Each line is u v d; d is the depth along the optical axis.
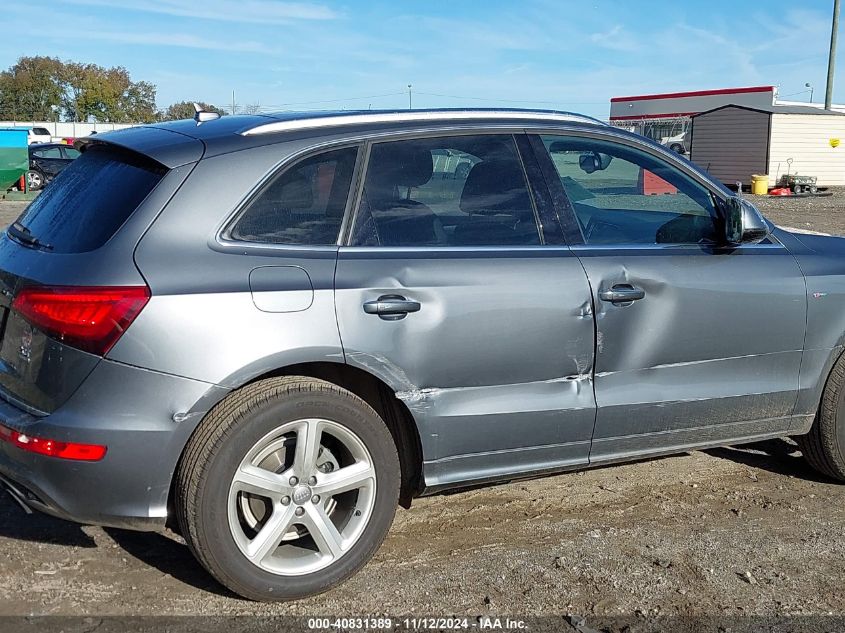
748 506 4.57
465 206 3.93
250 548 3.42
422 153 3.88
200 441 3.29
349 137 3.75
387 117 3.89
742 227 4.28
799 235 4.85
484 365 3.80
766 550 4.07
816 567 3.92
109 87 80.50
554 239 4.06
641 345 4.15
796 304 4.52
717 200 4.51
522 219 4.03
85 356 3.20
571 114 4.34
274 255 3.48
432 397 3.72
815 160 31.47
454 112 4.02
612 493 4.70
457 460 3.85
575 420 4.02
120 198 3.46
